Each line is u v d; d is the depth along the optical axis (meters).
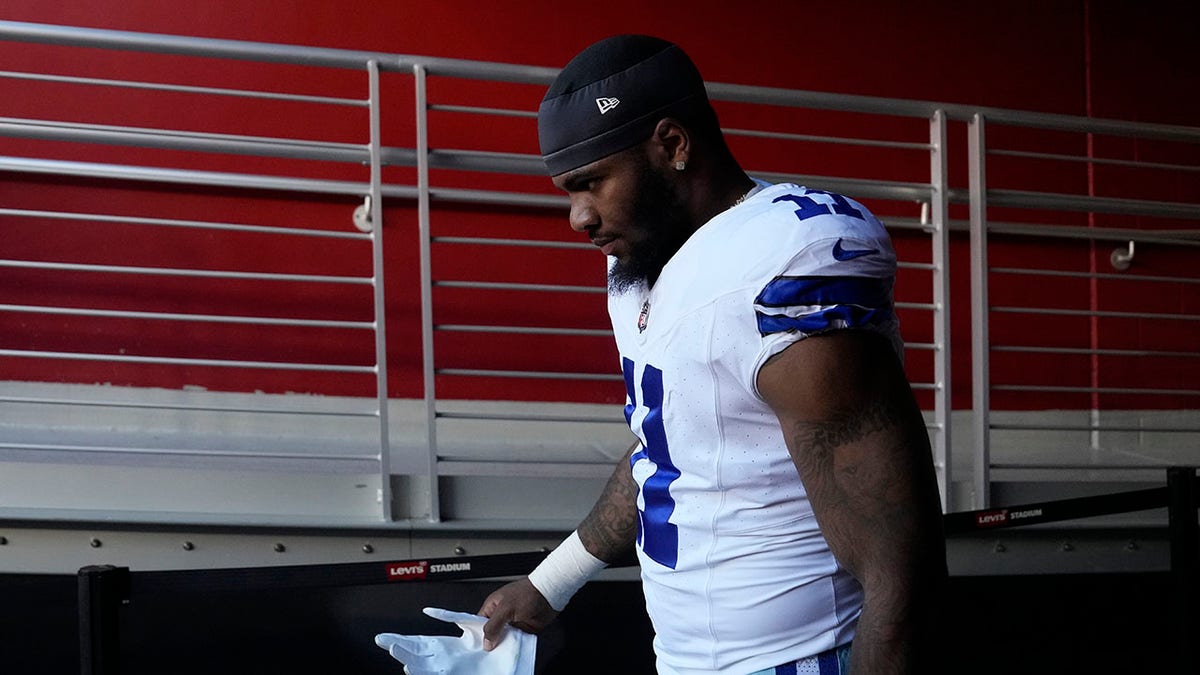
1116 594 3.34
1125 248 4.17
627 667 2.98
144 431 3.46
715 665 1.11
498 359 3.71
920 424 0.98
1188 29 4.20
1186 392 3.19
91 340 3.43
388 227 3.61
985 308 2.99
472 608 2.85
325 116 3.54
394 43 3.56
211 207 3.49
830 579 1.07
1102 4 4.12
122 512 2.54
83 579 1.71
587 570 1.47
